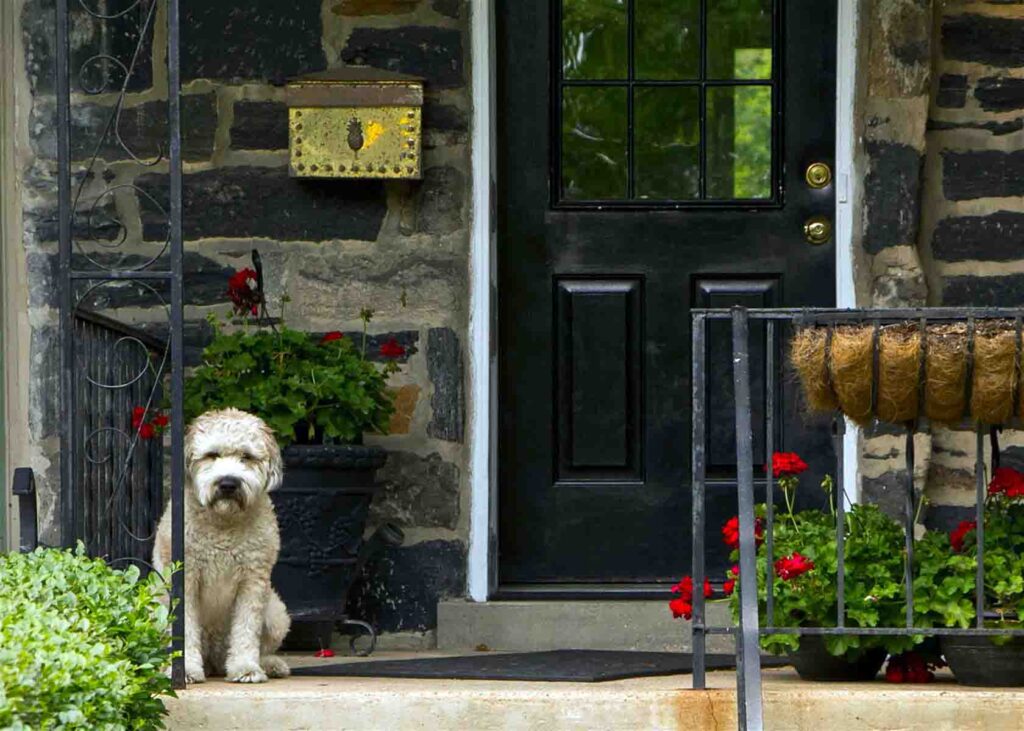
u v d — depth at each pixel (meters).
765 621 5.28
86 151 6.84
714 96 7.00
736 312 5.07
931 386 4.90
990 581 5.19
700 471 5.13
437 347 6.79
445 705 5.00
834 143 6.92
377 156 6.72
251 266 6.84
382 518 6.76
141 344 6.08
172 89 5.12
